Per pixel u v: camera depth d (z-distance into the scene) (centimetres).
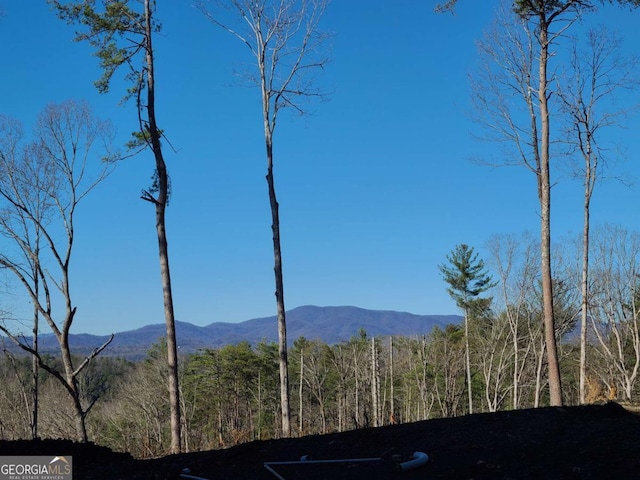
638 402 1094
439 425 870
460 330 5072
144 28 1497
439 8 1709
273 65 1752
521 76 1848
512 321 3834
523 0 1623
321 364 5350
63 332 1491
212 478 675
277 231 1681
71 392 1452
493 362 4181
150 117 1483
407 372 5100
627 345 3438
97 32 1473
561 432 759
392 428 888
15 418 2508
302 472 686
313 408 5544
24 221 1547
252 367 4978
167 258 1451
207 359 4969
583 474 592
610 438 707
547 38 1672
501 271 3756
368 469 680
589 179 2111
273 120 1744
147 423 3975
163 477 679
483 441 754
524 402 4362
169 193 1493
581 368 2138
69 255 1519
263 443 855
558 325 3425
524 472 618
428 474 644
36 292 1585
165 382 4247
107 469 730
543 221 1662
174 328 1431
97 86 1511
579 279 3434
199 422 4938
